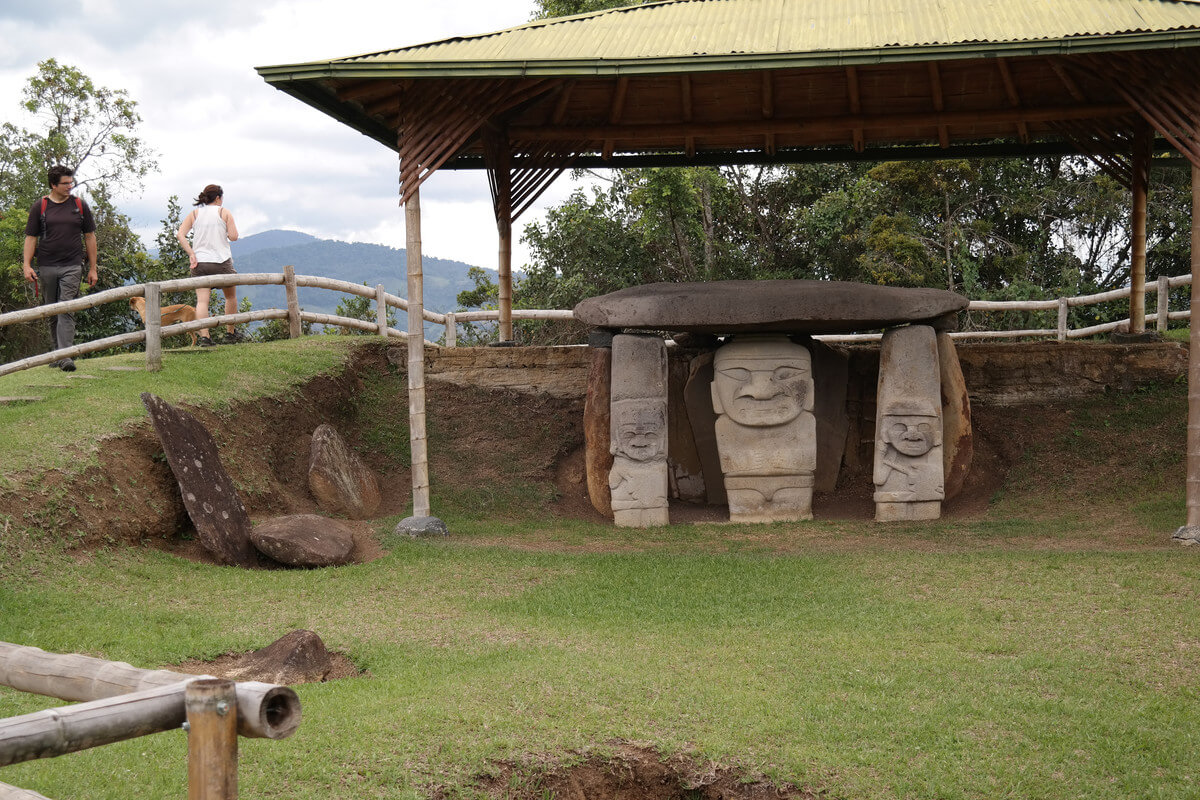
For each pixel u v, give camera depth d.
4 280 20.19
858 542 9.71
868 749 5.14
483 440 12.47
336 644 6.68
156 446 9.20
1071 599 7.32
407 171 9.73
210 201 12.89
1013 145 13.66
